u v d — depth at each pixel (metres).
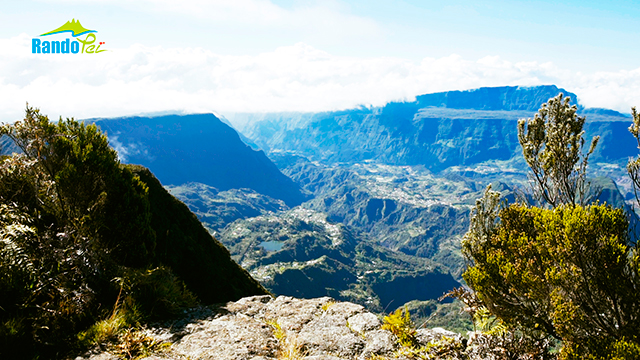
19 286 4.70
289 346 4.69
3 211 6.28
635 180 5.82
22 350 4.16
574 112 7.34
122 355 4.29
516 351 4.45
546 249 4.56
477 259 5.55
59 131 7.68
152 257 8.34
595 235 3.99
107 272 5.98
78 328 4.85
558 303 4.04
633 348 3.45
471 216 5.92
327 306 6.29
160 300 5.73
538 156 7.64
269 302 6.70
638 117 5.91
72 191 7.13
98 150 7.65
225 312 6.05
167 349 4.54
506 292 4.80
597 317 4.12
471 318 5.76
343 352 4.64
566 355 3.96
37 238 5.80
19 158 7.15
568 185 6.87
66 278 5.28
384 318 5.32
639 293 3.84
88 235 6.54
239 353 4.44
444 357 4.51
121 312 5.09
